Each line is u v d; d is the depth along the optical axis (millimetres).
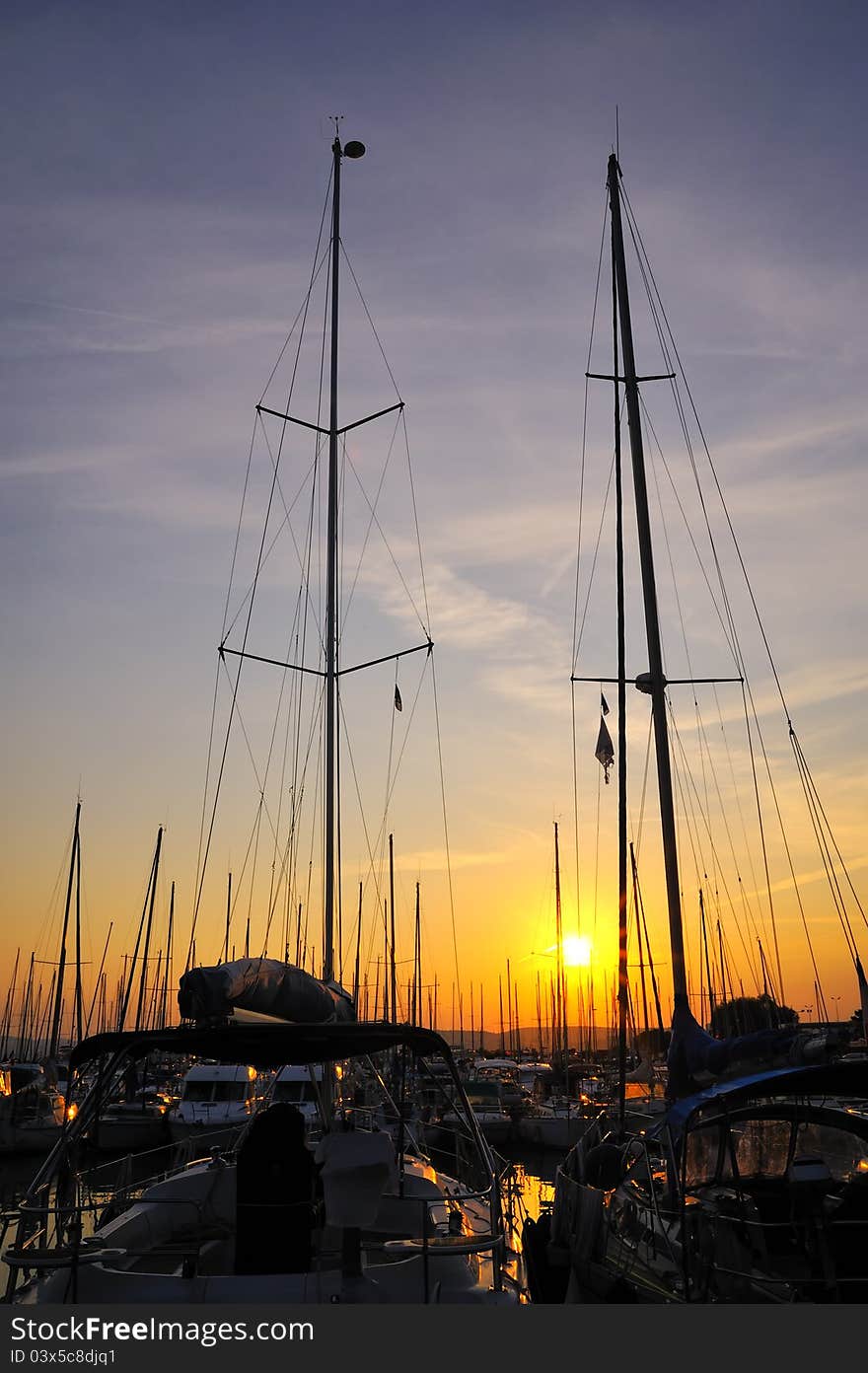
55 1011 45875
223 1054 10258
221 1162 12023
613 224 22578
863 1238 9922
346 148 22062
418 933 61469
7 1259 7801
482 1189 12211
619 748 18125
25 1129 32344
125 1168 11750
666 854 19547
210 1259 10094
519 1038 89500
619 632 18719
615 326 22219
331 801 19125
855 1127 11070
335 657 19938
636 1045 40594
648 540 21453
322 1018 10836
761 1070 13203
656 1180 12820
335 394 21172
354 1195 7793
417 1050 10336
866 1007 12922
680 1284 10047
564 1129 33688
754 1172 11703
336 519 20594
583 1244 12930
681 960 18891
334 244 21734
